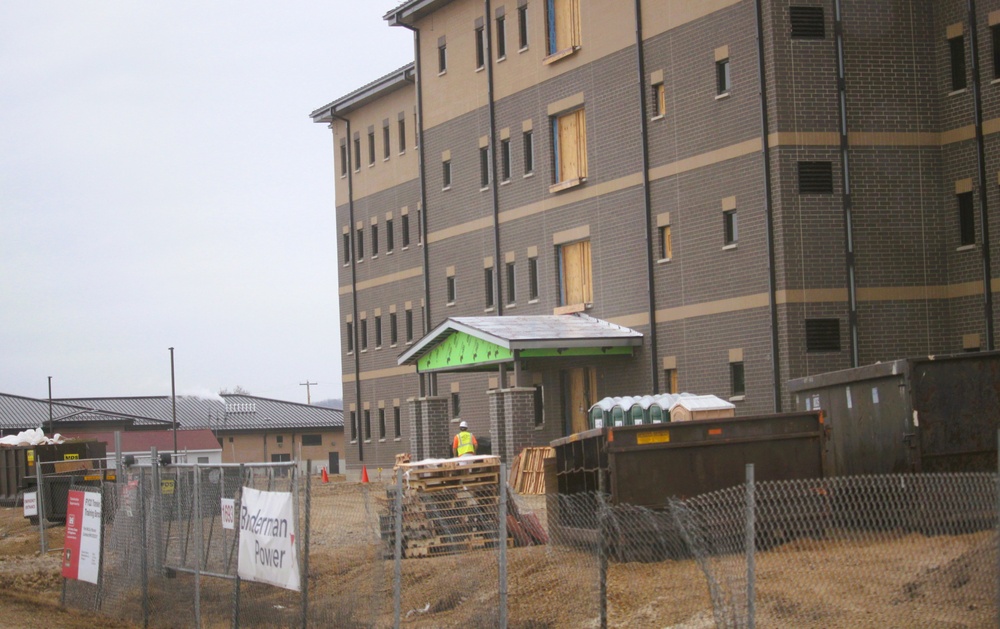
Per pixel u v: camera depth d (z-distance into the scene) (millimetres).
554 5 36312
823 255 28188
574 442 16688
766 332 28547
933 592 11492
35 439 40562
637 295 32781
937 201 28531
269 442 86062
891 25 28625
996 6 27359
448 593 15383
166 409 88312
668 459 15578
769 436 15836
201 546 15852
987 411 15977
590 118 34562
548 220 36438
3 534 31094
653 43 32125
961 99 28141
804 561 13406
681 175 31188
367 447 50031
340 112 51125
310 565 18312
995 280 27297
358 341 50562
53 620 16953
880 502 14672
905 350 28188
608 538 14656
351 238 51000
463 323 33938
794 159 28266
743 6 29141
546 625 13242
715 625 11352
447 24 41469
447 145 41750
